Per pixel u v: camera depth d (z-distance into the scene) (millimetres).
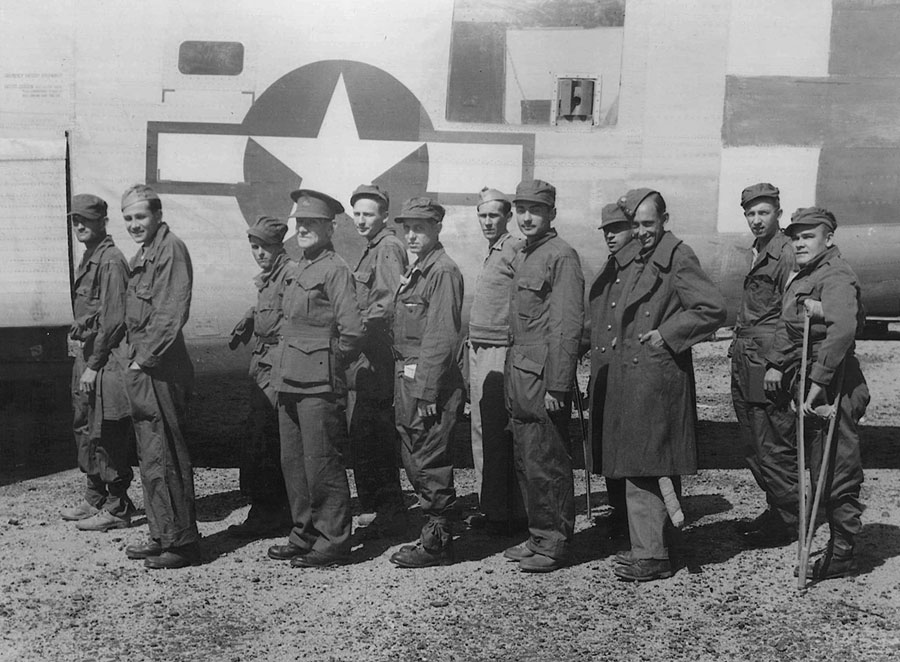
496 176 6508
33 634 4234
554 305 4820
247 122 6516
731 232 6574
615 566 5062
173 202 6574
